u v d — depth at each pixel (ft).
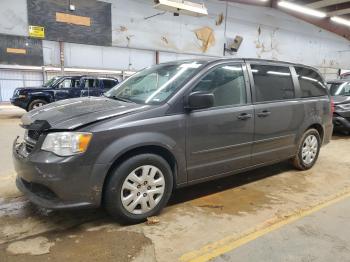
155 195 10.11
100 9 61.98
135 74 13.88
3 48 55.21
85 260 7.93
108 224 9.80
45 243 8.68
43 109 10.84
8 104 56.59
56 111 10.12
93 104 10.74
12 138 23.98
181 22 70.79
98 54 63.36
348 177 15.03
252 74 12.67
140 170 9.66
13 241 8.75
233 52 78.43
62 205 8.68
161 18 68.39
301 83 14.90
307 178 14.73
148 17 67.05
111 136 8.98
